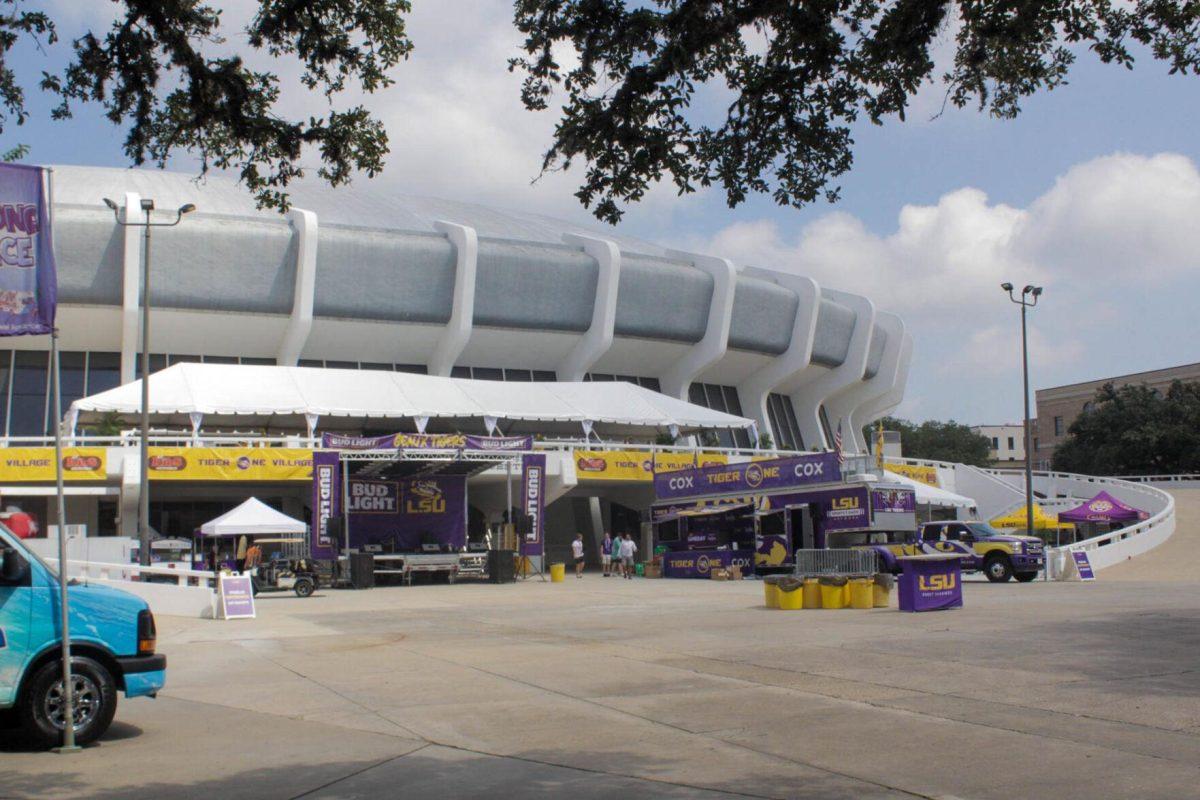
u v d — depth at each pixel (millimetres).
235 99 11227
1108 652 14367
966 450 126500
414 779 8305
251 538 40281
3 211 10336
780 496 36000
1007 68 10586
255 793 7988
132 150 11602
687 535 39500
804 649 15375
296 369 46656
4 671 9594
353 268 53531
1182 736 9188
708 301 61938
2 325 10234
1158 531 45156
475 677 13578
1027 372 44219
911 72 9773
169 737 10227
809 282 66125
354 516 39875
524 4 10188
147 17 10930
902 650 15000
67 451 38844
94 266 49625
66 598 9766
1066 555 35219
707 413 50906
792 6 9641
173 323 51906
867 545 32906
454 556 37969
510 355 59375
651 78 9914
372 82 11758
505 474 43719
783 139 10281
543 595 30219
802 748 9078
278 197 11844
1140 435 79500
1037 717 10094
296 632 20188
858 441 82000
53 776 8688
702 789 7820
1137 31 9852
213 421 48812
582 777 8250
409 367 58500
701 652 15445
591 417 47500
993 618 19391
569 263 57719
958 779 7891
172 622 22703
